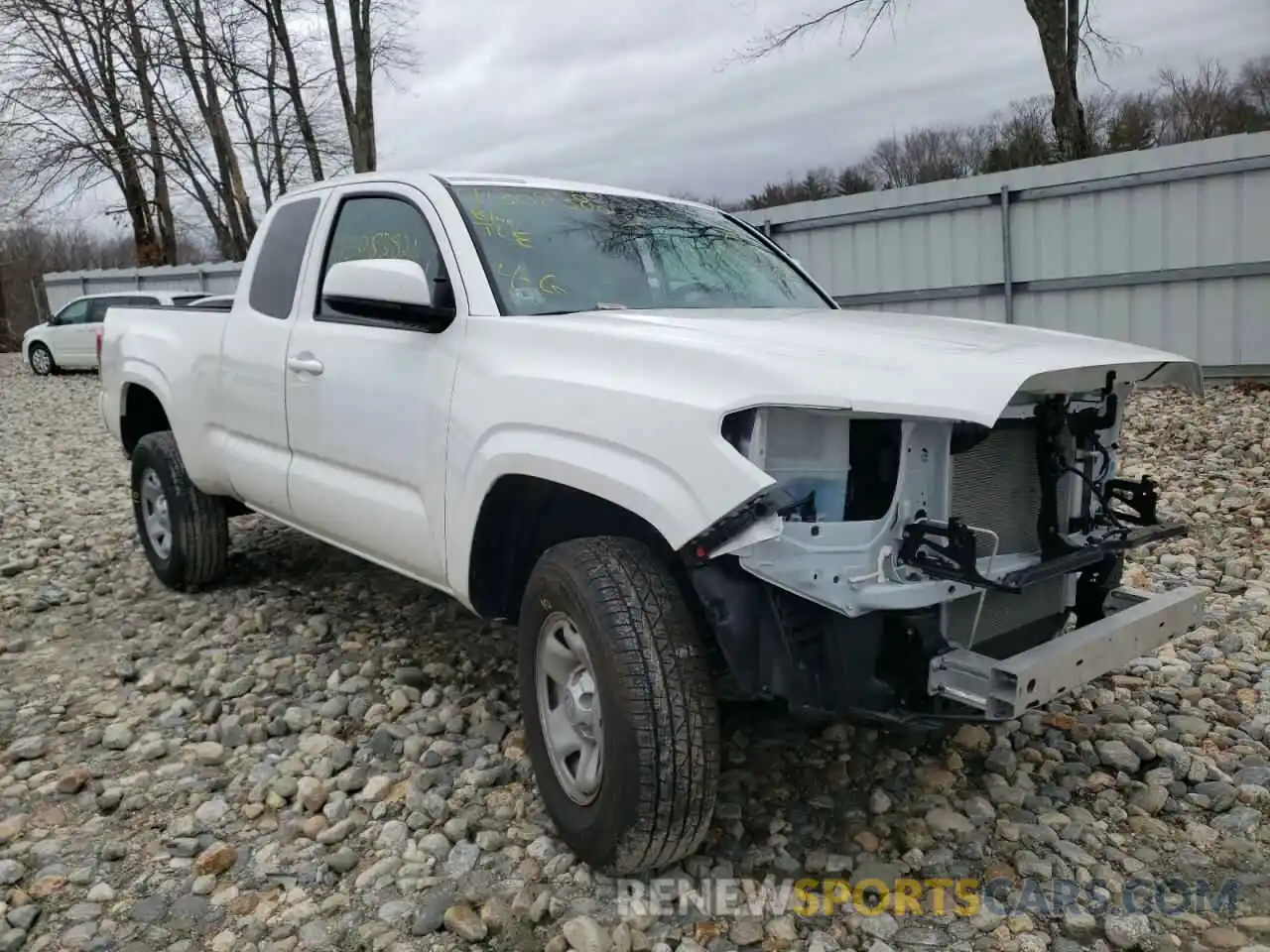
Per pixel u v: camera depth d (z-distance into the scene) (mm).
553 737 2844
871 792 3186
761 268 4152
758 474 2275
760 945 2512
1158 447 7980
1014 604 2861
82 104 28625
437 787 3236
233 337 4516
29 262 43500
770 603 2461
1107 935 2514
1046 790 3176
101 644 4742
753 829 2992
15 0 25469
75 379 19906
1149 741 3479
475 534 3109
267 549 6043
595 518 3014
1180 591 3035
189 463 4918
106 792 3256
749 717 3584
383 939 2543
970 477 2645
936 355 2531
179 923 2654
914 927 2564
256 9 21594
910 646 2521
